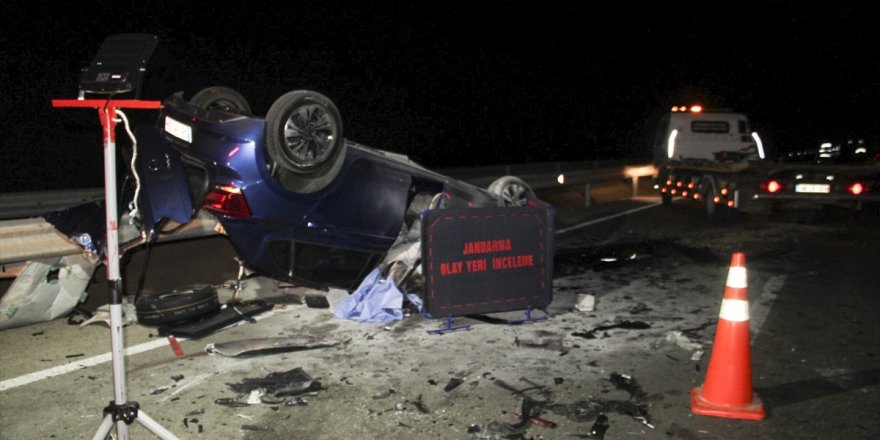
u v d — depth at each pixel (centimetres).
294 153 587
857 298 736
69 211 666
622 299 736
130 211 606
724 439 402
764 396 466
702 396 450
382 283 673
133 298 691
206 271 826
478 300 629
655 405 450
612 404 451
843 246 1070
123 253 624
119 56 536
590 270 891
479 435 404
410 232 730
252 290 731
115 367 336
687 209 1634
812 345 577
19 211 865
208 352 546
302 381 482
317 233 643
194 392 465
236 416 428
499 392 471
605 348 567
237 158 579
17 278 581
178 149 603
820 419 429
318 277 664
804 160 1639
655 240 1138
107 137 328
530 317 651
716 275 859
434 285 612
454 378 496
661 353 555
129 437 378
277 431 408
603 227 1304
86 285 628
